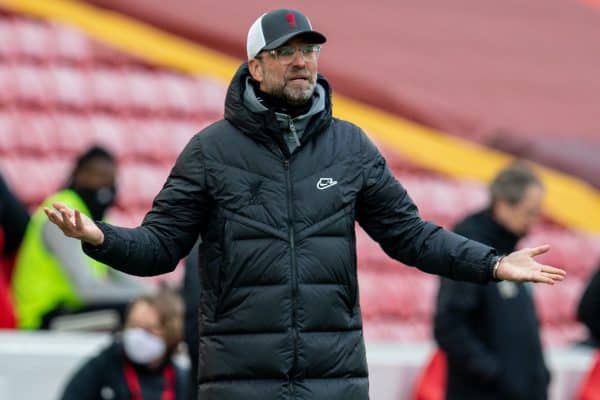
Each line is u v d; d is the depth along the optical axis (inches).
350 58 2177.7
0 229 1027.9
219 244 587.8
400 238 601.0
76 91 1808.6
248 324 581.0
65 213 561.0
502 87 2246.6
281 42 578.2
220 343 585.3
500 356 938.1
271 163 588.1
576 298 1886.1
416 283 1781.5
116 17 1921.8
